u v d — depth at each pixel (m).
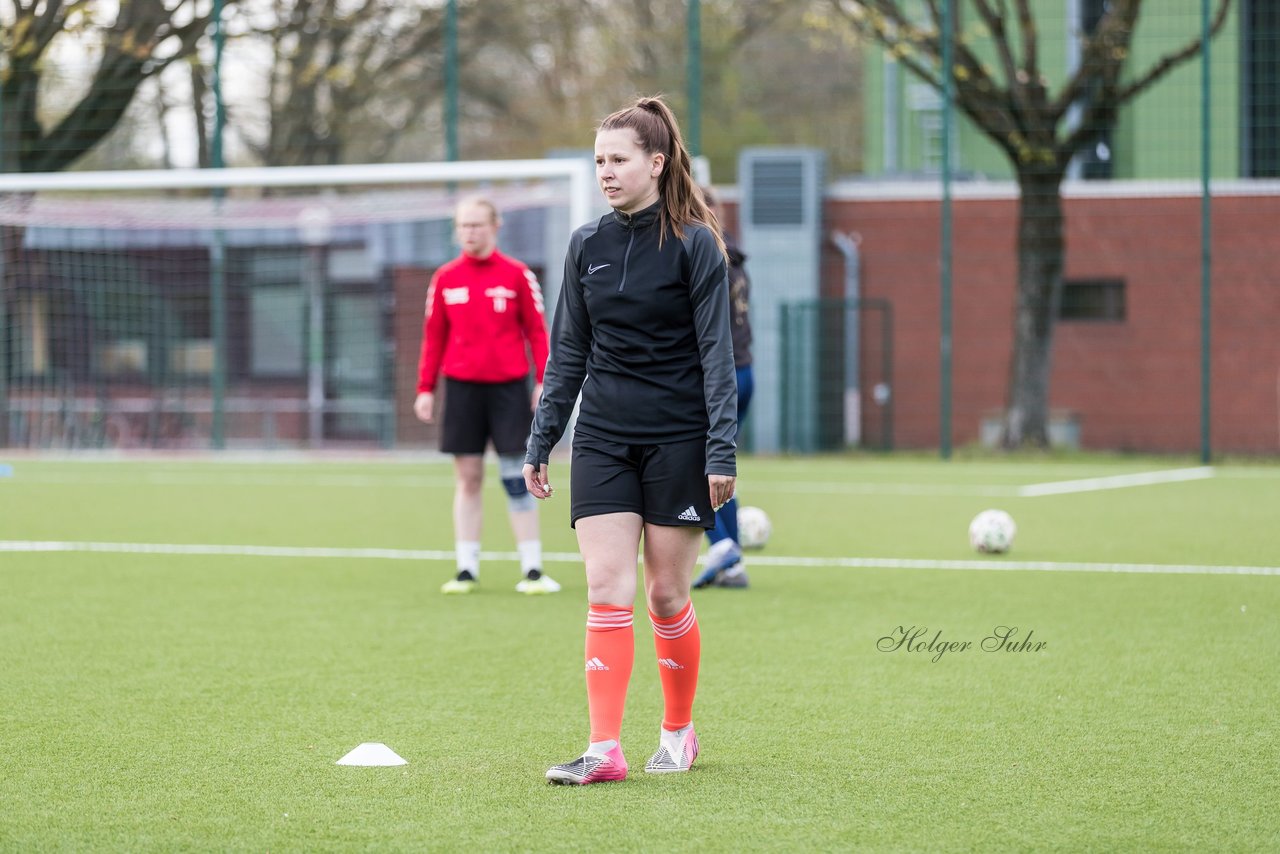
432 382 27.94
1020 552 33.44
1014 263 77.19
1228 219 75.38
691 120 68.19
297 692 18.59
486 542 35.97
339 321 80.94
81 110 76.06
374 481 54.94
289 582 28.72
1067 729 16.55
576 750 15.58
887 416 77.94
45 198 70.25
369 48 91.88
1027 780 14.37
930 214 77.69
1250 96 76.06
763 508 44.44
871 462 67.94
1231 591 27.39
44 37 74.38
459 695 18.47
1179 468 63.47
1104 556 32.66
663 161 14.38
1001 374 77.56
